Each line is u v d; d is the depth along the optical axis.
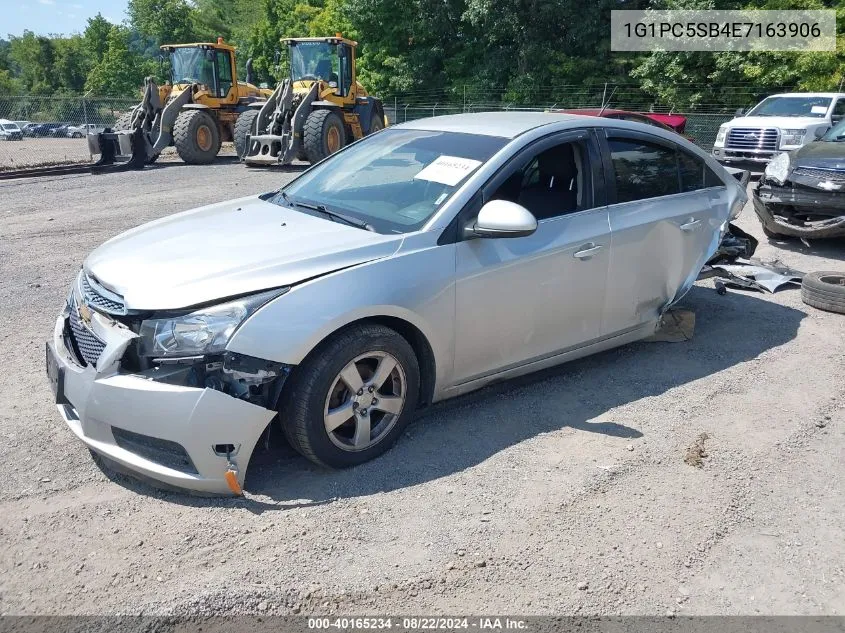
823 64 22.02
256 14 66.69
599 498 3.29
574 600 2.66
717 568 2.85
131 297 3.13
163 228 3.95
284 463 3.53
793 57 22.66
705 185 5.21
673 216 4.75
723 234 5.34
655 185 4.77
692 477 3.48
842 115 14.20
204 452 3.03
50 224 9.80
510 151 3.99
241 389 3.12
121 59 68.00
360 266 3.37
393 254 3.49
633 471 3.52
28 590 2.64
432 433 3.86
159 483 3.24
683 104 25.56
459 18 32.06
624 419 4.06
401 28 33.12
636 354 5.05
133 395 3.02
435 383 3.74
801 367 4.84
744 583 2.77
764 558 2.92
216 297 3.09
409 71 33.06
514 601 2.64
